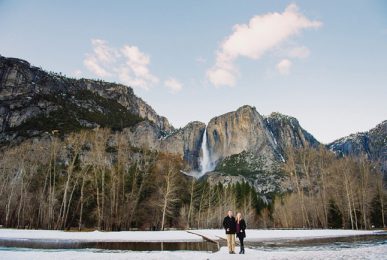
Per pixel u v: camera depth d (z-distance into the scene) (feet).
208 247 79.46
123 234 127.24
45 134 471.62
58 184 193.06
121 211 182.50
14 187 204.74
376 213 254.27
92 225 203.82
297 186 247.91
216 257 53.72
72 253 60.18
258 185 631.15
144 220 204.64
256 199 345.72
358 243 91.50
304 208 245.86
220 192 302.04
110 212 179.01
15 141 456.45
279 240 103.30
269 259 50.65
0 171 207.51
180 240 101.50
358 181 232.12
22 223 191.83
